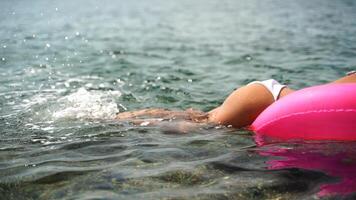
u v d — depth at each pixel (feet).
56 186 8.77
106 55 32.40
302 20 58.13
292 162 9.81
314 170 9.29
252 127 12.50
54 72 25.57
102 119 14.48
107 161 10.18
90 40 41.45
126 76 24.30
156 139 12.00
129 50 34.99
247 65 27.43
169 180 8.94
